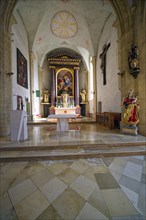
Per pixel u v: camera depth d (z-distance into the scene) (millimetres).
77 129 6438
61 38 11125
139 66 5258
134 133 5000
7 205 1925
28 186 2340
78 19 9156
